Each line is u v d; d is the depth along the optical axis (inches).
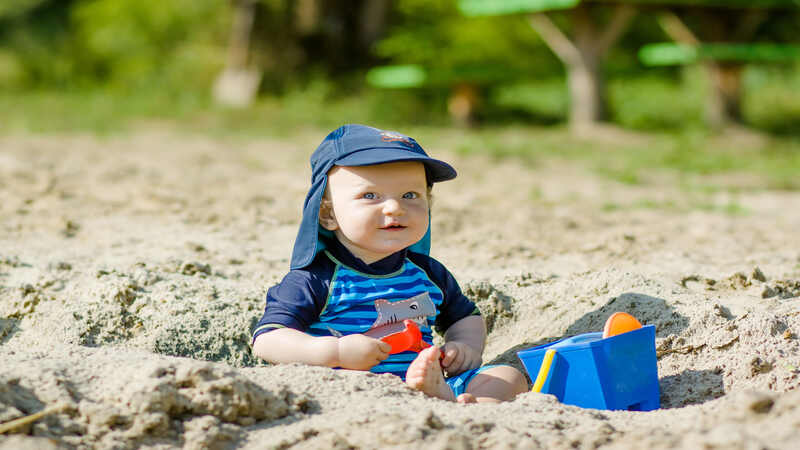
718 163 423.8
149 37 814.5
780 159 455.8
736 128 554.3
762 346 116.4
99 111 604.4
